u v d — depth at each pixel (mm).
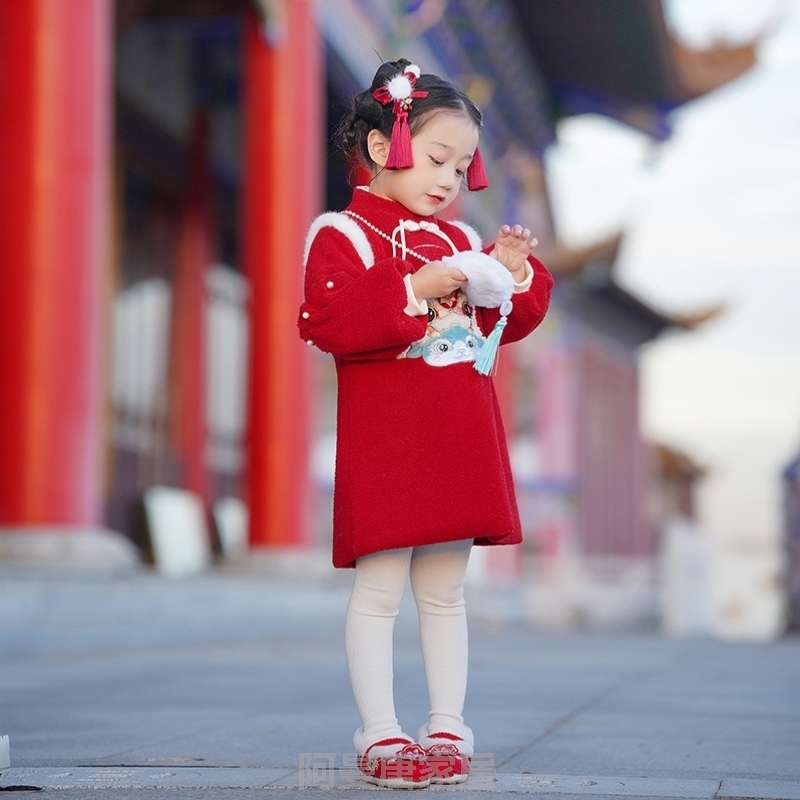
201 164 19312
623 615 27328
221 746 3443
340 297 2742
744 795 2600
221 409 21062
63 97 9109
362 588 2842
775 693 5430
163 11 14656
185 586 10508
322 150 15438
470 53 23766
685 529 26781
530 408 34812
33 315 8930
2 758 2904
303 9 14453
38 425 8883
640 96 28156
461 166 2920
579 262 33031
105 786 2691
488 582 22453
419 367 2787
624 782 2760
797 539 23469
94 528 9297
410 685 5562
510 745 3488
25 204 8992
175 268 19047
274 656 8148
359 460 2773
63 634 8242
